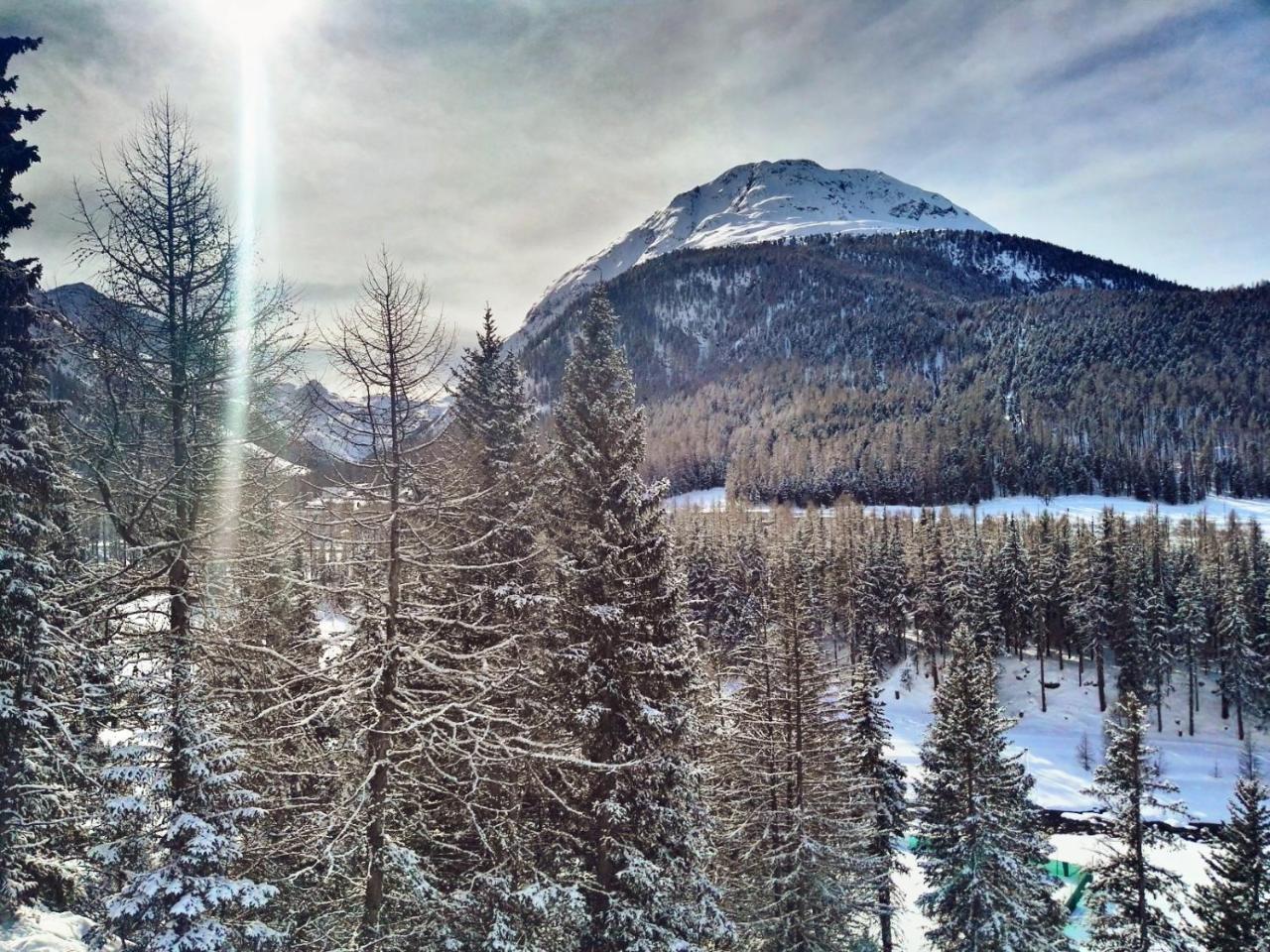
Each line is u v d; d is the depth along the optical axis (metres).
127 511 12.37
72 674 12.76
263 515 12.61
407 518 13.15
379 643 12.27
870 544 81.69
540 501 17.92
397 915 13.20
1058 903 27.02
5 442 12.24
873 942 27.47
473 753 12.72
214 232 12.70
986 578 71.38
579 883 14.27
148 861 10.21
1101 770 24.95
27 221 14.57
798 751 22.03
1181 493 161.25
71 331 12.01
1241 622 61.97
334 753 12.45
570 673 15.54
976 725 24.59
